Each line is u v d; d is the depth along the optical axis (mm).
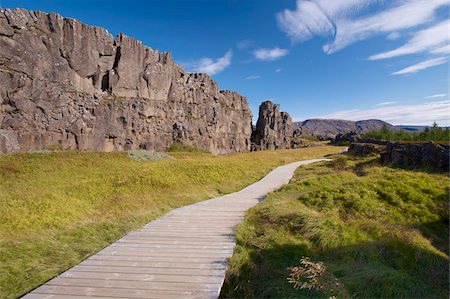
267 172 29906
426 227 12414
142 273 7324
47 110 44281
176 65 80750
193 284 6758
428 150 21422
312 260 8914
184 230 10953
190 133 76750
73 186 18250
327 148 85875
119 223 11742
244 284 7590
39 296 6219
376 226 11164
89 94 53188
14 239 9688
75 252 8930
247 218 12312
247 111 121312
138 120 61938
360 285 7270
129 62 62031
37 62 43844
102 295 6258
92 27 55000
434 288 8008
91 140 51062
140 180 20328
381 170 21594
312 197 14797
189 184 20984
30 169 24562
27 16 44906
